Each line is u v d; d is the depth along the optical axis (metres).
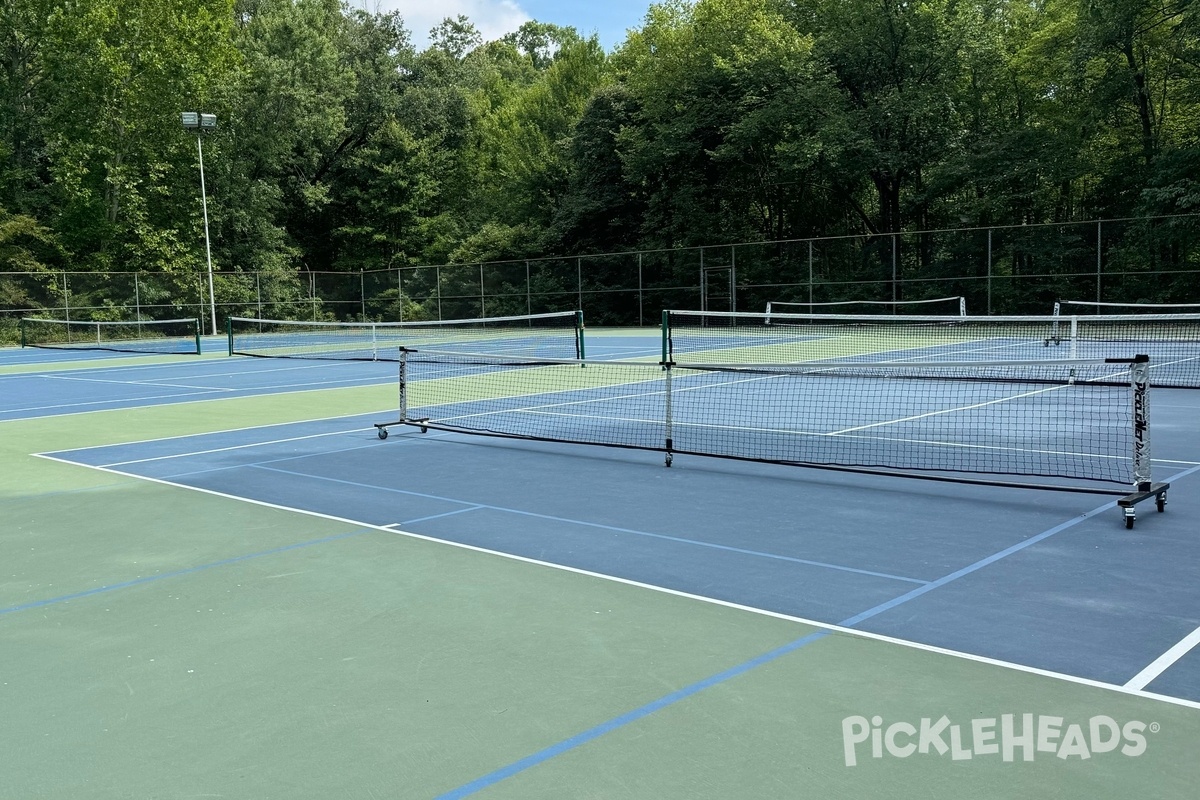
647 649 4.81
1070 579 5.88
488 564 6.49
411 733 3.91
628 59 50.25
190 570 6.50
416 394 18.12
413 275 49.97
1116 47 33.84
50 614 5.62
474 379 20.97
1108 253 32.69
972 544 6.77
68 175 42.69
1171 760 3.55
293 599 5.80
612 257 44.62
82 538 7.47
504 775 3.54
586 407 15.46
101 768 3.68
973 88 40.88
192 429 13.77
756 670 4.50
